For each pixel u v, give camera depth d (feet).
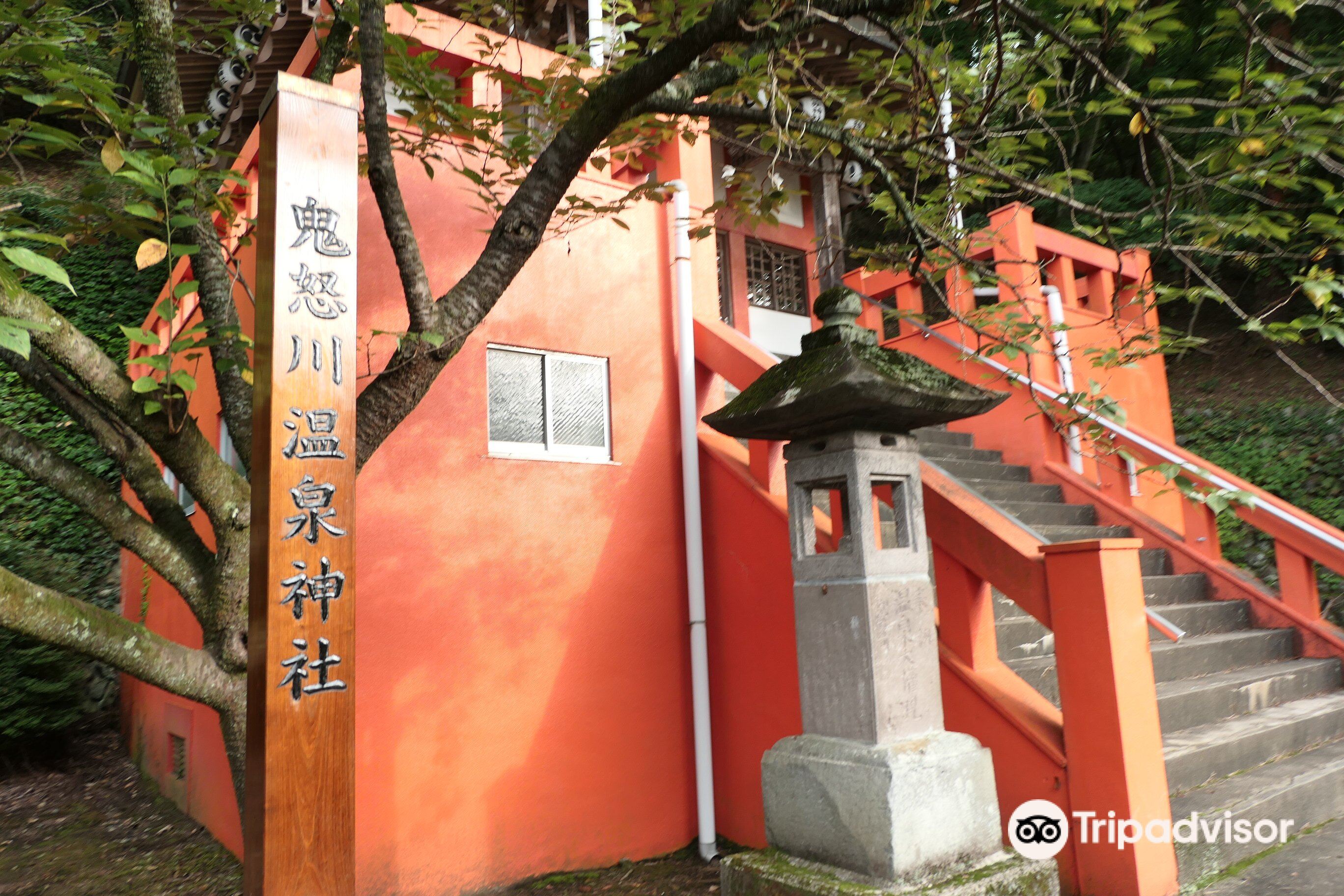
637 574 18.30
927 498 14.62
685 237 19.63
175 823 19.81
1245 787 13.67
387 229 10.54
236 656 10.59
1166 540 21.52
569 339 17.98
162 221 9.80
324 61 12.39
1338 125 10.25
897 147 12.96
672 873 16.70
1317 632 18.93
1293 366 10.25
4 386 31.30
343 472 9.13
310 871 8.44
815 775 10.68
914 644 11.07
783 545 17.10
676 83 12.72
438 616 15.58
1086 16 11.39
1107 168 44.68
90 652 9.64
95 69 10.99
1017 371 15.14
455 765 15.40
